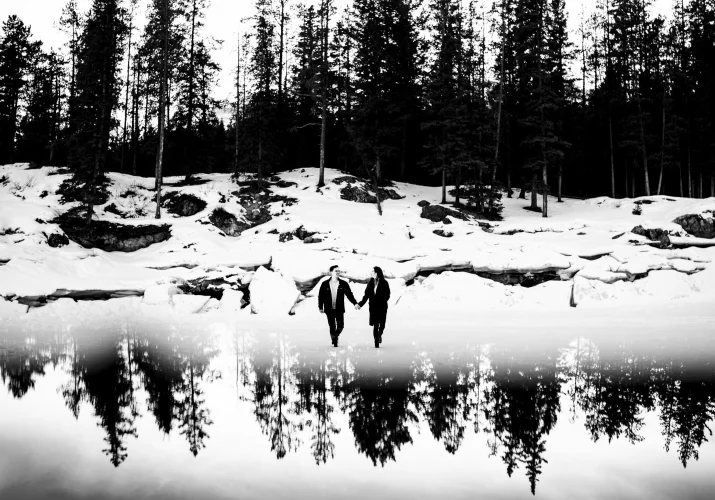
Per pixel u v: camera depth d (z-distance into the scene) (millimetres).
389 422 5852
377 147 34875
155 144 33531
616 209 31297
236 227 28219
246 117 36625
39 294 17953
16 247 20828
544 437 5262
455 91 33250
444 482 4031
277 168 41250
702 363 9508
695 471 4273
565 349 11258
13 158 40844
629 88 39500
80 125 27281
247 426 5699
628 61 38781
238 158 37375
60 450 4879
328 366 9438
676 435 5293
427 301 19719
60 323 15930
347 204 30812
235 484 4004
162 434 5395
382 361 9930
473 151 33031
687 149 39500
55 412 6301
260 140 34000
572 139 44562
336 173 36188
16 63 39406
